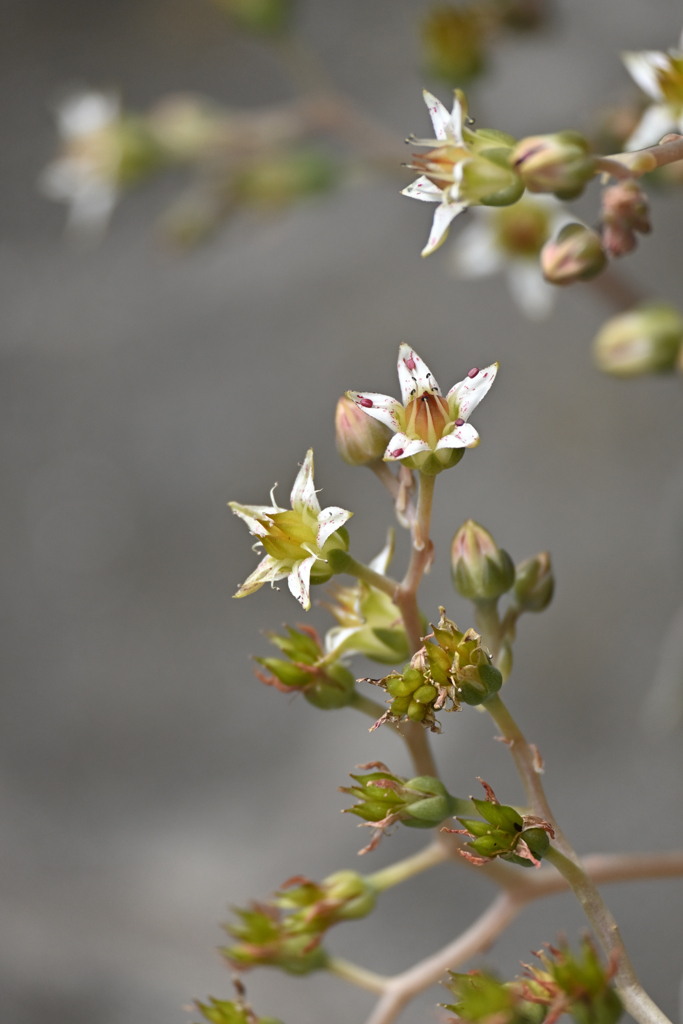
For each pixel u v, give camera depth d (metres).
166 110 0.56
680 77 0.38
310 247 0.90
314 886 0.38
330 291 0.87
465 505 0.75
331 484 0.79
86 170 0.55
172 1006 0.61
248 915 0.38
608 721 0.67
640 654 0.68
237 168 0.54
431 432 0.35
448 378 0.80
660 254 0.73
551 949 0.35
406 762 0.68
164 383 0.88
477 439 0.34
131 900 0.67
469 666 0.35
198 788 0.73
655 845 0.62
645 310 0.43
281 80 0.97
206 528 0.82
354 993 0.61
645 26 0.49
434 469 0.35
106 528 0.84
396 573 0.72
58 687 0.79
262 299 0.89
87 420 0.89
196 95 0.99
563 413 0.76
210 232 0.56
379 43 0.93
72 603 0.82
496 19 0.47
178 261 0.91
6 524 0.87
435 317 0.82
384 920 0.64
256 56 0.99
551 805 0.65
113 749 0.76
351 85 0.91
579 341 0.78
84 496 0.86
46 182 0.57
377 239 0.87
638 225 0.37
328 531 0.35
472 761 0.66
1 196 1.02
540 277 0.47
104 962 0.64
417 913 0.63
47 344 0.94
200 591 0.80
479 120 0.47
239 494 0.82
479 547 0.36
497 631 0.37
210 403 0.87
